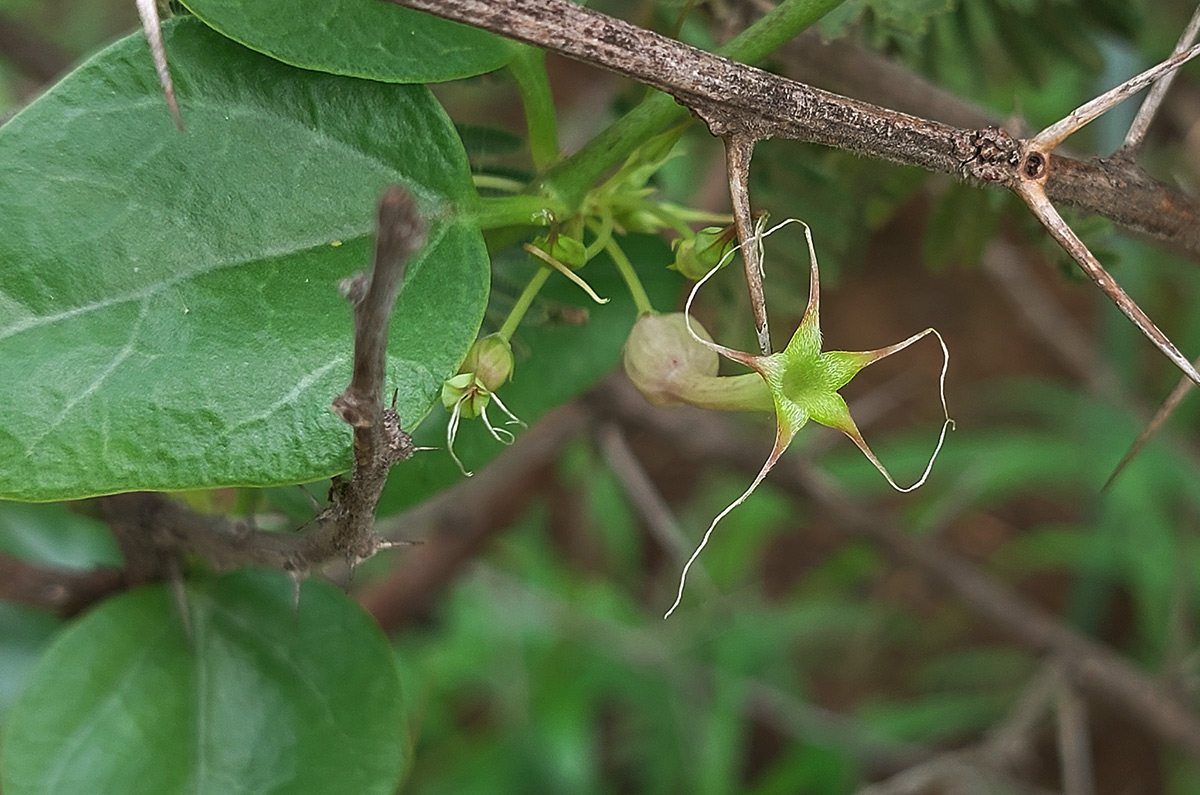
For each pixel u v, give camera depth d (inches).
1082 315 47.1
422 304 13.9
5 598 15.4
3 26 22.6
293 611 15.3
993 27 18.4
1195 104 24.8
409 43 13.9
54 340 13.5
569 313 15.4
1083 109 13.8
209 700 15.1
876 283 49.4
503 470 26.0
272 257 13.8
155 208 13.7
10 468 13.3
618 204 14.5
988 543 45.8
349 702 15.2
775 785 34.6
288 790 15.0
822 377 13.5
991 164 13.8
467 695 39.7
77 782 14.8
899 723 36.6
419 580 26.5
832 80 17.2
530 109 14.3
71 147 13.6
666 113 14.2
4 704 16.8
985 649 43.4
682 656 35.1
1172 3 23.0
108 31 35.9
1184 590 31.1
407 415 13.7
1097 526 37.2
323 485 15.4
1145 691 26.3
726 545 36.8
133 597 15.2
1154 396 40.2
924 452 36.9
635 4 19.1
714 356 14.3
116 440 13.4
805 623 36.5
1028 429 46.9
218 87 13.8
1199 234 14.6
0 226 13.5
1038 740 42.3
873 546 26.6
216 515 15.0
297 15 13.8
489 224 14.1
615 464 23.3
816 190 17.6
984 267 35.2
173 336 13.6
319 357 13.7
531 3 13.3
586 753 35.0
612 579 41.8
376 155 14.0
